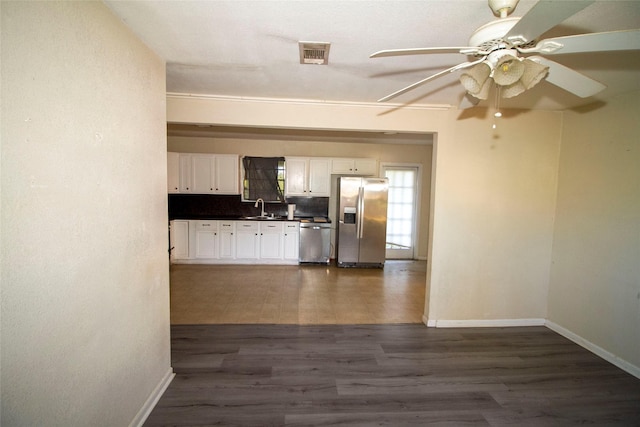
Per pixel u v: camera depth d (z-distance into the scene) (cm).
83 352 133
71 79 123
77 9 125
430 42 182
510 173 323
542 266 332
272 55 202
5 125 96
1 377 97
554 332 321
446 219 322
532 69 132
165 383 216
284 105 297
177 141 595
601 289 275
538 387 230
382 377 238
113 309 154
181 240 560
